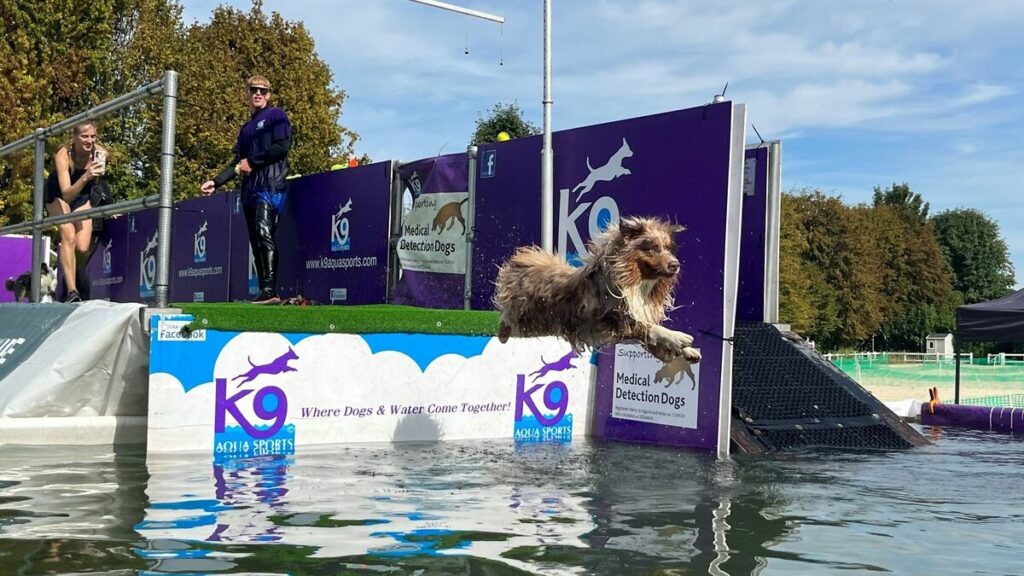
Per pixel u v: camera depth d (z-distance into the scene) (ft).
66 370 23.35
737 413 27.37
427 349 26.45
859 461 23.71
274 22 112.27
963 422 36.81
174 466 20.39
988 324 44.73
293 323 24.08
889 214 221.66
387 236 38.68
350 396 25.11
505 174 33.76
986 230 263.29
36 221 31.55
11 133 72.90
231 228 49.47
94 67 88.74
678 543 14.08
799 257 183.11
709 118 26.84
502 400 27.86
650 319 19.84
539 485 18.90
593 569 12.49
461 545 13.62
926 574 12.67
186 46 104.12
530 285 21.50
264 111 35.24
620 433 28.73
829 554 13.64
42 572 11.80
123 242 61.21
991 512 16.98
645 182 28.63
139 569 11.98
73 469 19.74
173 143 23.35
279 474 19.66
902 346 216.33
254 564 12.33
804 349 33.01
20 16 81.51
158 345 22.25
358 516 15.47
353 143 117.70
